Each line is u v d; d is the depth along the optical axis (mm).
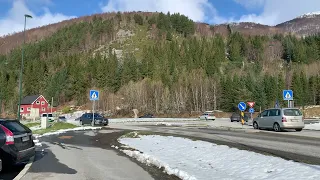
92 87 109062
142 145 15305
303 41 167500
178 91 99188
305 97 98688
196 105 96500
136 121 52562
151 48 157250
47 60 147000
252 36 194625
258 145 14602
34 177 8562
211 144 14367
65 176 8703
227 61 153375
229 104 94875
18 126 10047
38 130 26062
